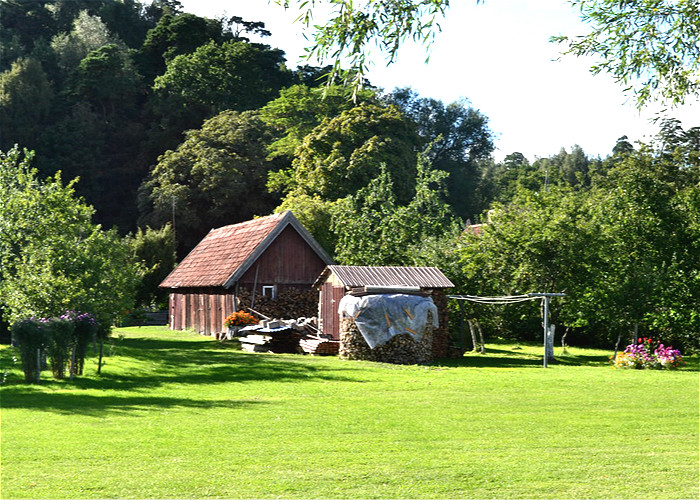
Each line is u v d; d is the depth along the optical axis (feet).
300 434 38.65
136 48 349.82
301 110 250.57
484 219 112.37
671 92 45.29
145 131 280.92
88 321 64.85
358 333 85.51
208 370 70.90
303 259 121.60
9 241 70.74
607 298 87.15
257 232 124.26
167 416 44.09
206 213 237.86
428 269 94.89
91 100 280.92
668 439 37.76
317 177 195.93
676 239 96.43
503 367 79.66
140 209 244.22
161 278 176.55
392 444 36.17
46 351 60.95
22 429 38.99
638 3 42.80
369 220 123.75
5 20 328.70
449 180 292.81
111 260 79.20
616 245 94.73
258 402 50.85
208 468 30.99
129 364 74.90
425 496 26.94
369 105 216.74
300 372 69.97
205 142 243.60
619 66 44.75
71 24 342.23
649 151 104.78
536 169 319.47
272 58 307.37
